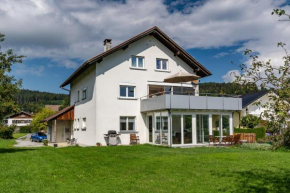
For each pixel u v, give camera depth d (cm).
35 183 876
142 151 1747
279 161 1233
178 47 2594
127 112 2412
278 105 503
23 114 9406
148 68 2536
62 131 3269
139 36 2433
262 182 867
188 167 1113
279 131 555
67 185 853
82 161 1341
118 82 2405
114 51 2352
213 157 1360
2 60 1719
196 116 2206
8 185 851
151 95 2411
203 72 2731
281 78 533
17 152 1809
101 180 918
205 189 795
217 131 2288
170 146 2055
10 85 1670
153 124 2333
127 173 1023
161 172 1028
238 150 1738
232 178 921
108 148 1966
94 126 2323
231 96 2308
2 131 4578
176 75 2286
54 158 1465
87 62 2253
